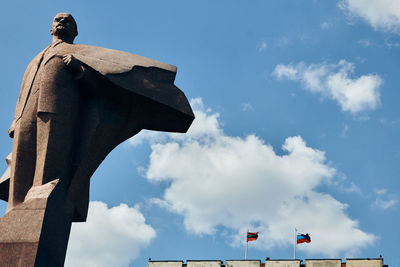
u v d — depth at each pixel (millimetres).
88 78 26234
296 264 46719
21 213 24344
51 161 25312
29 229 24047
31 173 25719
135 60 26859
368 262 45562
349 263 45750
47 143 25344
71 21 27953
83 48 26969
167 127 27422
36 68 26516
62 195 25219
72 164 25922
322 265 46156
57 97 25859
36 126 25828
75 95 26219
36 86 26188
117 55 26859
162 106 26562
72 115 26000
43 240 24062
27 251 23688
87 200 26422
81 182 25859
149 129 27609
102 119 26281
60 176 25328
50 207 24594
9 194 25719
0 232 24047
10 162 27109
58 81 26047
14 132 26406
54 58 26406
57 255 24609
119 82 25984
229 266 47281
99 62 26219
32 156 25750
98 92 26562
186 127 27391
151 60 27359
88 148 25953
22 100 26531
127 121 26906
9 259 23625
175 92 26953
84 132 26234
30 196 24781
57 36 27766
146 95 26266
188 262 47500
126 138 27266
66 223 25172
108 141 26547
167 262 47406
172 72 27203
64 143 25594
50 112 25641
